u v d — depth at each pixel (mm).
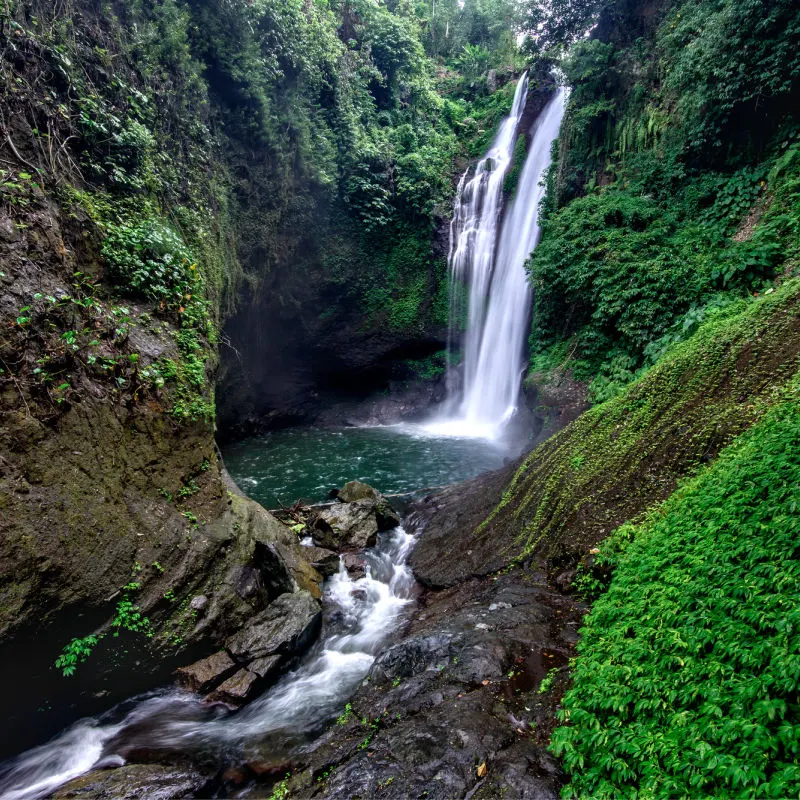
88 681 5156
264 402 19172
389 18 21391
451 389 20609
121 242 7148
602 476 6801
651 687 3271
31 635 4676
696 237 10516
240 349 16453
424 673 4625
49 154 6496
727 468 4992
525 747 3500
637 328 10297
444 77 27406
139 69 9398
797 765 2336
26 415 5094
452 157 22422
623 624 4086
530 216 17859
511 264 18281
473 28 30766
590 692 3566
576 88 15781
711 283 9555
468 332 20031
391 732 3945
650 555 4680
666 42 12273
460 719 3814
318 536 8969
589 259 11703
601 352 11430
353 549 8844
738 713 2744
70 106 7113
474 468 13984
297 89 15875
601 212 12102
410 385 21078
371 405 21031
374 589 7738
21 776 4559
